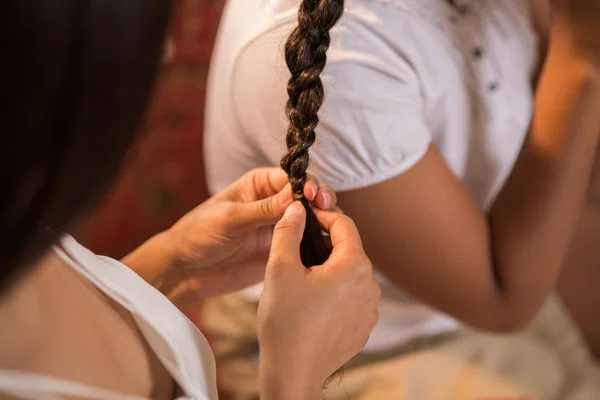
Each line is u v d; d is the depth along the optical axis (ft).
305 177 1.72
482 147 2.49
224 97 2.39
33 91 0.73
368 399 2.74
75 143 0.80
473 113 2.41
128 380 1.36
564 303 4.17
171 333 1.46
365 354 2.89
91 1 0.74
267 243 2.03
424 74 2.17
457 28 2.30
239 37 2.19
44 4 0.70
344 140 2.00
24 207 0.80
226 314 3.01
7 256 0.82
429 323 2.92
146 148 4.47
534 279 2.38
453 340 3.01
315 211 1.70
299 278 1.46
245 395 2.74
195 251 1.98
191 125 4.62
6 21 0.70
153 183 4.53
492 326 2.46
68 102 0.77
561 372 2.95
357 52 2.00
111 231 4.35
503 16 2.46
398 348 2.93
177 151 4.58
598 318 4.08
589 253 4.15
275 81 2.03
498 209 2.40
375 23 2.03
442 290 2.30
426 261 2.21
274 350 1.44
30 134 0.75
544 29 2.57
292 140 1.67
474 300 2.33
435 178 2.13
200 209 2.03
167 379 1.49
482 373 2.85
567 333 3.18
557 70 2.28
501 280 2.41
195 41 4.57
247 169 2.48
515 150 2.56
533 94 2.64
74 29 0.73
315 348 1.46
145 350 1.47
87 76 0.76
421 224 2.13
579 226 4.17
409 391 2.76
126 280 1.46
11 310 1.20
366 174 2.04
